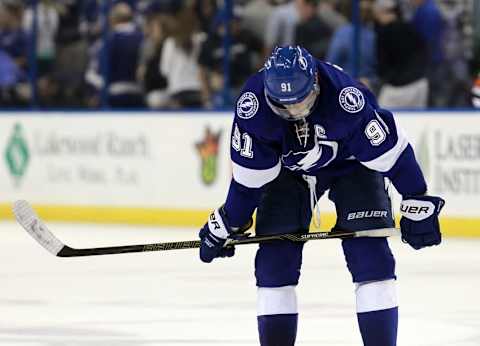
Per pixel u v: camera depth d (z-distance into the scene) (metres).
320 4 31.20
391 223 10.91
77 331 15.30
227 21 32.47
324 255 24.22
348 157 10.85
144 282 20.20
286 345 11.03
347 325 15.56
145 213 32.22
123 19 34.03
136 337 14.77
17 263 23.28
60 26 35.38
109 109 33.22
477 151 27.30
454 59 29.42
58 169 33.78
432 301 17.86
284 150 10.55
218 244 11.37
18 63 36.53
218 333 14.98
